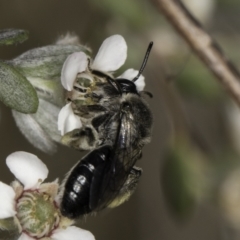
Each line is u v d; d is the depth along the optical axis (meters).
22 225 0.10
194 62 0.12
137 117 0.10
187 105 0.13
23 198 0.10
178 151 0.12
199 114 0.13
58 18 0.13
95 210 0.10
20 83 0.10
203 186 0.12
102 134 0.10
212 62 0.11
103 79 0.10
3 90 0.10
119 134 0.10
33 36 0.13
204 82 0.12
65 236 0.10
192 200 0.12
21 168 0.10
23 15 0.13
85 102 0.10
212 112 0.13
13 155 0.10
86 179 0.10
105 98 0.10
